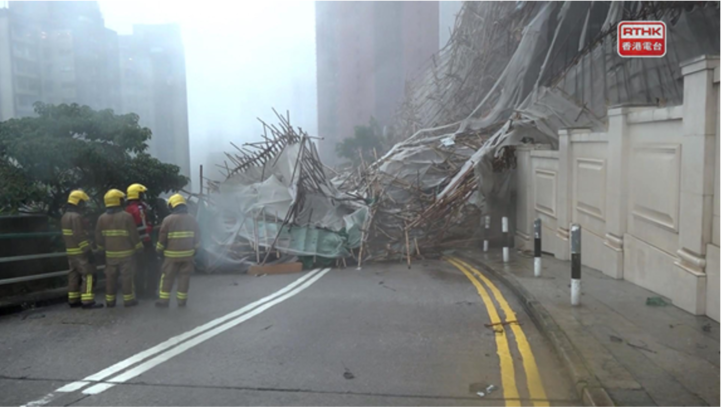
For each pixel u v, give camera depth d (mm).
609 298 7078
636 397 3920
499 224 13773
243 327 6605
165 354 5574
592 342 5262
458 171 15133
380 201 13070
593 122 13086
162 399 4406
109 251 7750
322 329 6469
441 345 5781
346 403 4285
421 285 9359
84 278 7723
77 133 10516
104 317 7195
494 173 13555
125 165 10641
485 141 15422
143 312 7508
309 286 9445
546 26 17641
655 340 5281
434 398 4363
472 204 13695
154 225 10875
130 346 5875
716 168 5781
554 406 4172
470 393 4457
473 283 9477
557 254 10977
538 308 6707
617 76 13492
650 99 12672
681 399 3877
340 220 12656
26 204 9836
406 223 13055
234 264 11156
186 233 7773
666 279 6844
